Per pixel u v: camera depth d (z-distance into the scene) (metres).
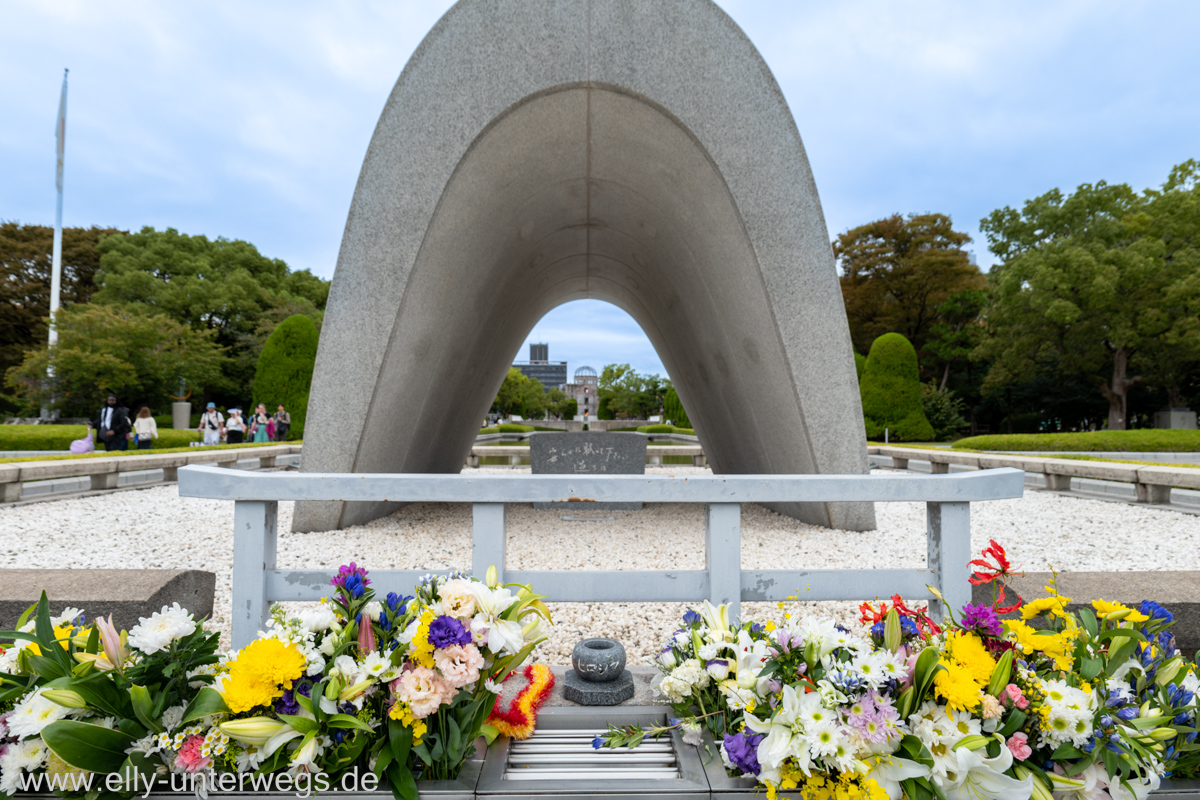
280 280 30.09
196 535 4.85
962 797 1.22
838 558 4.17
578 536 5.03
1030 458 8.12
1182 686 1.39
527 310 7.95
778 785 1.24
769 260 4.50
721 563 1.85
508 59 4.24
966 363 27.25
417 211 4.38
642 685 1.83
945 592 1.87
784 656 1.31
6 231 26.89
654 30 4.29
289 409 16.12
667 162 4.73
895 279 26.91
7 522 5.34
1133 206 20.69
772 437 5.40
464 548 4.50
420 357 4.91
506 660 1.44
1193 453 12.63
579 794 1.28
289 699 1.24
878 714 1.18
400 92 4.32
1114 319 19.16
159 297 25.00
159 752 1.25
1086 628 1.43
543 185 5.16
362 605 1.42
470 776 1.34
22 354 25.14
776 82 4.36
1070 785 1.23
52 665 1.26
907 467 10.46
